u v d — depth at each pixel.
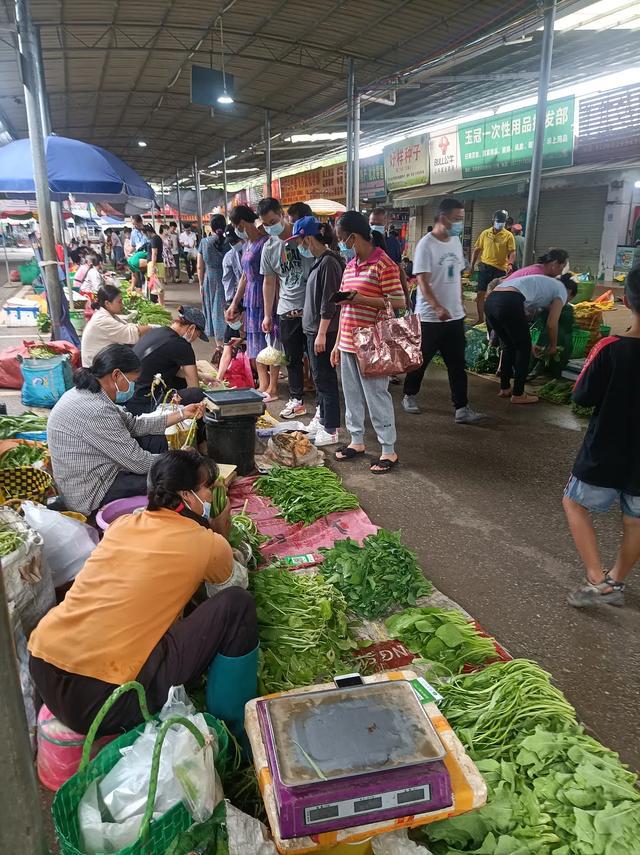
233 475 4.72
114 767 1.88
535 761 2.12
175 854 1.74
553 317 6.90
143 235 18.00
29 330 11.86
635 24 10.30
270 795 1.75
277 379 7.53
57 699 2.14
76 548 3.15
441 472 5.22
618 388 2.96
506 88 15.01
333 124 19.95
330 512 4.32
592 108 14.00
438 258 5.93
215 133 25.50
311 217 5.52
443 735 1.97
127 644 2.15
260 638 2.79
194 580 2.31
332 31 13.02
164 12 12.80
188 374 5.61
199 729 1.92
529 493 4.82
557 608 3.38
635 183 16.33
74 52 15.27
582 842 1.85
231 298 8.40
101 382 3.81
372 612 3.21
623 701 2.71
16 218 20.66
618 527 4.27
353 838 1.73
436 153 19.53
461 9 11.13
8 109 19.17
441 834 1.88
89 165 8.47
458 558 3.90
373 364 4.75
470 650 2.87
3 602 1.20
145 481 3.85
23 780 1.30
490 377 8.46
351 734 1.83
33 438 4.98
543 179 15.19
